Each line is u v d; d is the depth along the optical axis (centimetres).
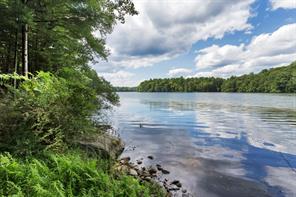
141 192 561
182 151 1141
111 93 1428
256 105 4197
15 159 501
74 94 793
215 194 680
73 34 1274
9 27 1088
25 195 412
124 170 754
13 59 1480
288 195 679
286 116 2552
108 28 1199
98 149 842
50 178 479
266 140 1383
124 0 1281
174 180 767
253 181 776
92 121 971
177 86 16125
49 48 1359
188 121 2227
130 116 2631
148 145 1262
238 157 1041
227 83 14262
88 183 512
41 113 631
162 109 3550
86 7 1097
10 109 617
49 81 727
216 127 1870
